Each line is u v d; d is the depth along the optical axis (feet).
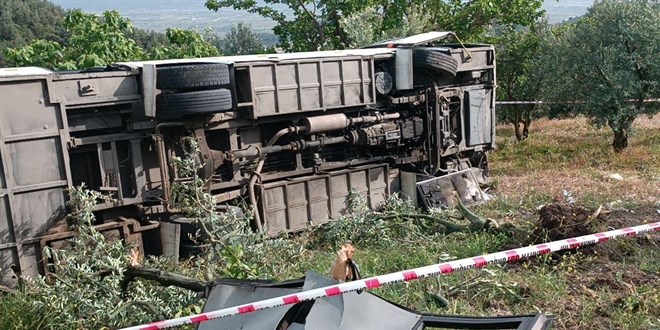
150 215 29.58
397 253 27.71
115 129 29.55
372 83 35.70
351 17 62.80
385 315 14.30
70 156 28.73
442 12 73.00
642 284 22.70
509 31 76.38
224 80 29.89
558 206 27.96
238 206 31.73
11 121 25.85
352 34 61.57
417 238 30.14
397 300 21.93
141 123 29.43
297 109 32.91
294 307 14.78
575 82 59.26
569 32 62.64
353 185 36.09
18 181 26.09
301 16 74.38
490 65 41.86
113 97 28.35
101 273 21.76
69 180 27.04
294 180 33.65
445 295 22.36
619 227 28.89
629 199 36.32
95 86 27.86
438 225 31.50
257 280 16.44
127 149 29.76
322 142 34.45
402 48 37.01
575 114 68.90
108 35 54.24
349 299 14.32
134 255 23.13
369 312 14.26
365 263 26.22
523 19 74.23
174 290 21.61
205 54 57.00
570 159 53.88
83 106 27.61
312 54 35.09
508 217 34.47
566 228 26.84
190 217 27.14
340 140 35.42
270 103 31.99
